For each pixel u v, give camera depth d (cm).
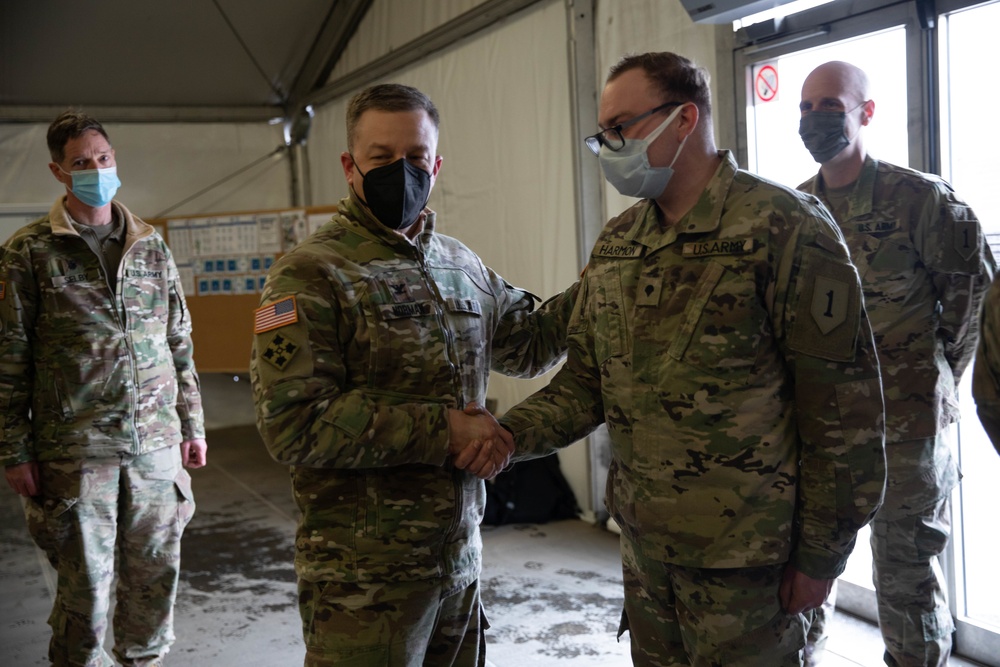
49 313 251
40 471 251
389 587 162
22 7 568
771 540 153
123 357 258
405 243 170
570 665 290
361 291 163
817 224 152
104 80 660
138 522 263
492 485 454
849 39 294
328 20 651
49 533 251
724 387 153
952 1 262
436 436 158
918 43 271
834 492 150
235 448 691
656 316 160
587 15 411
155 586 268
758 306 152
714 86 343
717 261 154
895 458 229
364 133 166
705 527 155
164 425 268
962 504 285
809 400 151
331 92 668
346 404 156
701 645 158
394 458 157
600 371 171
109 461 255
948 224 223
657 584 166
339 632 161
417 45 546
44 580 405
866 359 150
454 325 172
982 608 283
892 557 234
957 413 240
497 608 342
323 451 154
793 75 316
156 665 273
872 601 313
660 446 159
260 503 527
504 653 301
